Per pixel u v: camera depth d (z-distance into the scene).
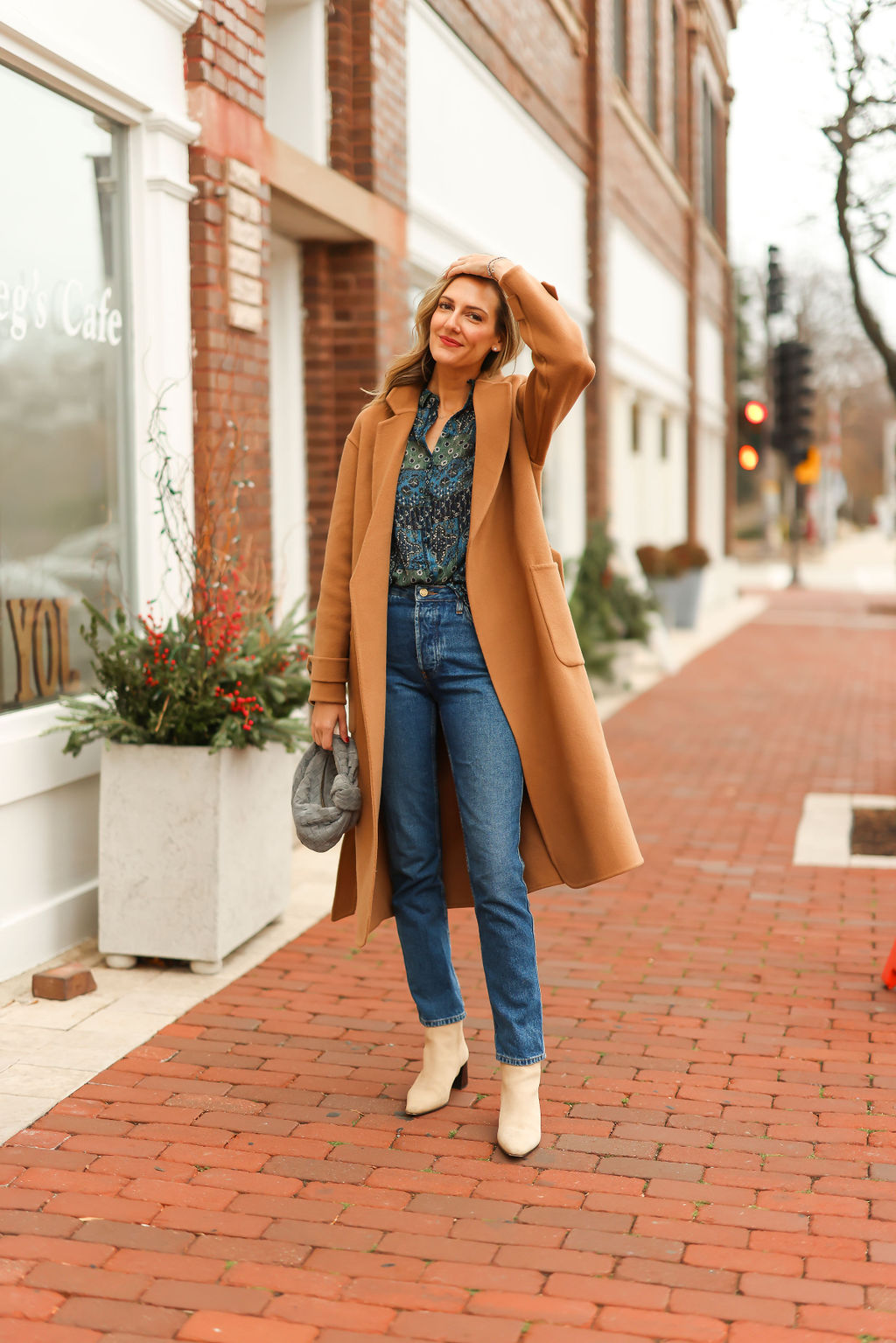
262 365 5.58
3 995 3.97
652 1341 2.32
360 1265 2.55
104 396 4.77
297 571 6.96
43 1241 2.61
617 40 14.13
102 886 4.21
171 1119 3.17
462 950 4.55
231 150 5.23
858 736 9.21
